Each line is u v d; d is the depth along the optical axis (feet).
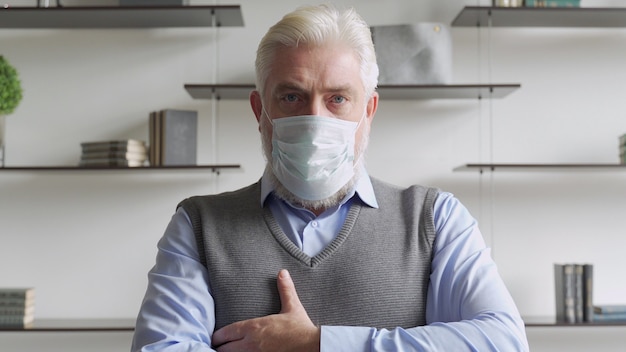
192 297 4.05
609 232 9.78
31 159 9.68
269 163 4.35
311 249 4.23
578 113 9.84
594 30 9.93
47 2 9.35
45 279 9.64
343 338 3.73
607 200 9.80
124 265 9.67
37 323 9.11
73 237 9.68
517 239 9.75
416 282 4.14
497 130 9.80
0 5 9.81
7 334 9.55
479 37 9.89
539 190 9.78
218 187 9.73
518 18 9.34
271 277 4.09
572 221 9.78
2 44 9.75
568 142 9.81
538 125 9.82
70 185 9.72
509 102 9.82
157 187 9.71
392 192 4.52
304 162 4.12
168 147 8.98
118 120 9.75
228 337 3.93
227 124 9.77
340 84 4.07
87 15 9.05
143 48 9.81
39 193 9.71
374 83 4.35
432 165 9.77
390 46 9.11
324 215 4.35
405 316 4.07
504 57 9.87
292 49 4.05
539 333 9.68
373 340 3.70
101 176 9.73
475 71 9.86
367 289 4.05
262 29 9.84
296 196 4.28
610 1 9.95
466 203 9.76
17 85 8.95
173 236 4.31
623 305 9.01
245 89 9.03
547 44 9.90
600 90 9.87
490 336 3.78
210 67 9.80
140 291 9.66
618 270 9.75
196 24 9.57
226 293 4.07
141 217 9.71
